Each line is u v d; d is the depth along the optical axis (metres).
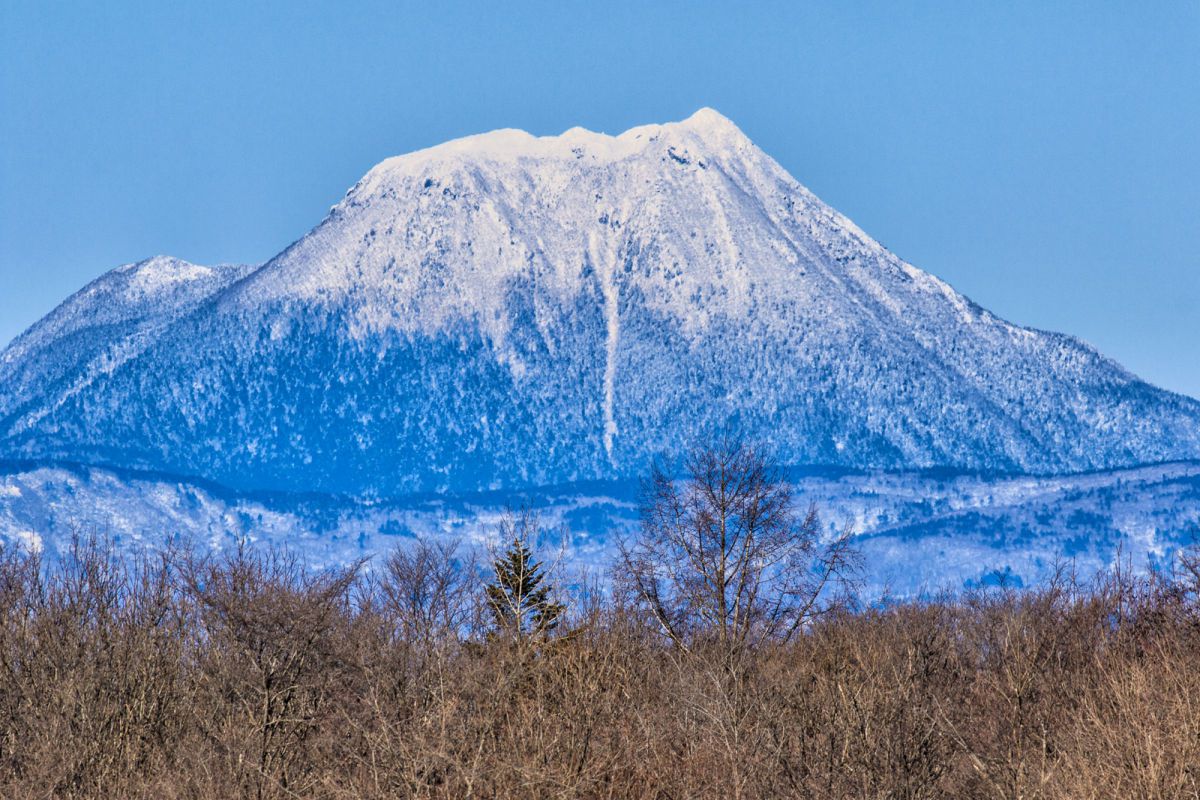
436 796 77.81
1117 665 94.69
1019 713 92.56
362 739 83.50
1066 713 92.19
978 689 100.69
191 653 93.75
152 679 90.50
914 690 92.19
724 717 92.62
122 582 98.44
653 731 90.62
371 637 92.12
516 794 79.19
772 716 90.81
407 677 88.94
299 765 83.69
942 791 85.00
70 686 86.94
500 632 97.50
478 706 84.62
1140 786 77.69
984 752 89.06
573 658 93.56
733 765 85.69
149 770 85.56
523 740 82.00
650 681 102.25
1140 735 81.06
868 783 81.31
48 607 93.56
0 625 91.00
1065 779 81.88
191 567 97.50
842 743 85.31
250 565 98.81
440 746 78.62
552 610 101.81
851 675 97.25
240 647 88.38
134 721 88.31
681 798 84.62
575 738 84.75
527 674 90.38
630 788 85.38
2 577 95.75
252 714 84.69
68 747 84.50
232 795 79.75
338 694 87.88
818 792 82.12
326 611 90.44
